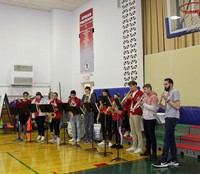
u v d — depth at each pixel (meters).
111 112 5.85
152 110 4.66
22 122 6.77
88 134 6.37
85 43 9.06
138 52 6.97
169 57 6.32
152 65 6.77
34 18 9.71
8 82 9.17
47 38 9.95
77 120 6.50
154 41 6.82
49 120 6.67
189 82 5.86
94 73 8.61
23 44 9.48
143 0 7.16
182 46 6.08
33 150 5.55
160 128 5.95
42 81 9.77
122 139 6.03
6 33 9.20
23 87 9.34
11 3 9.16
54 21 9.67
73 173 3.88
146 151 4.93
